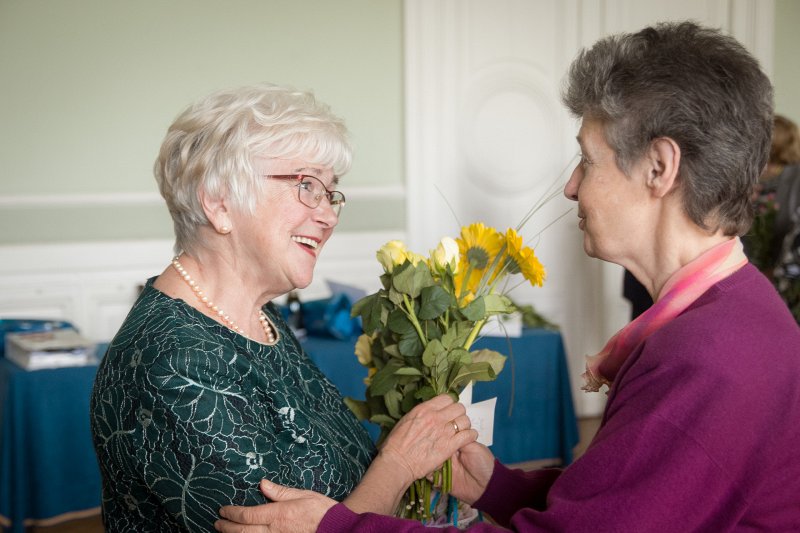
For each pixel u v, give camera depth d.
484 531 1.30
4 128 4.79
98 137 4.95
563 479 1.25
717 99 1.24
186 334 1.43
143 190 5.04
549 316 5.65
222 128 1.49
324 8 5.22
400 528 1.30
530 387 4.07
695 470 1.16
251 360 1.49
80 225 4.93
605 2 5.57
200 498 1.38
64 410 3.45
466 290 1.65
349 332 3.92
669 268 1.33
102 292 4.95
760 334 1.22
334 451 1.54
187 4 5.01
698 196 1.26
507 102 5.54
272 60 5.17
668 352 1.21
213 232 1.54
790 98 5.98
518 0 5.50
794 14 5.91
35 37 4.80
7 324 3.88
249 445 1.40
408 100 5.36
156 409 1.37
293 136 1.50
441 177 5.47
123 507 1.48
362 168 5.38
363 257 5.36
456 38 5.41
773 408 1.19
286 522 1.35
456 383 1.66
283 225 1.50
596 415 5.79
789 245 3.75
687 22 1.33
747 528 1.21
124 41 4.93
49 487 3.43
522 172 5.61
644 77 1.27
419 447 1.57
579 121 1.48
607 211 1.34
